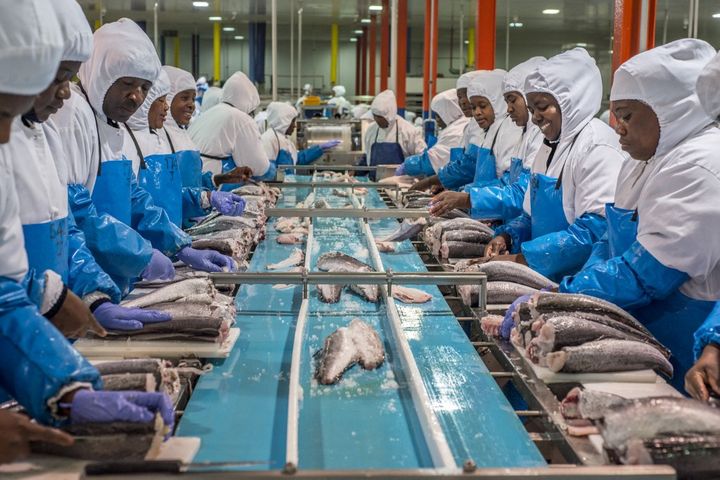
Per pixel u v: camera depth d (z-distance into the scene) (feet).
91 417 5.18
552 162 11.94
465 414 6.49
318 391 7.05
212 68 58.59
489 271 9.98
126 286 9.46
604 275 8.14
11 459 4.90
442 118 25.67
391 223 16.34
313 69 60.70
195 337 7.68
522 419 6.75
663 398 5.36
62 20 5.78
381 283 9.54
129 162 10.44
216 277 9.57
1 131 4.87
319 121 34.88
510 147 17.54
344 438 6.10
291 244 13.99
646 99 8.16
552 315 7.40
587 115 11.53
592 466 4.91
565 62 11.43
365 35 54.80
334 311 9.67
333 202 19.27
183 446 5.64
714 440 4.97
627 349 7.06
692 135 8.23
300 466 5.65
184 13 40.22
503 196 14.53
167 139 15.99
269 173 22.20
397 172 25.05
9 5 4.55
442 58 56.08
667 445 4.96
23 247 5.68
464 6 39.19
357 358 7.72
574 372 7.04
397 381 7.30
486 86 18.17
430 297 10.19
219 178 19.15
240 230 12.67
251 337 8.60
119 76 9.64
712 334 6.61
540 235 12.14
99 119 10.06
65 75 6.25
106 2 34.83
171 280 9.53
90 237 8.87
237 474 4.49
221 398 6.86
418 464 5.70
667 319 8.30
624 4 14.85
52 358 5.23
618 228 9.08
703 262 7.69
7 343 5.23
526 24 43.04
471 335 9.40
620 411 5.27
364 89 55.62
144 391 5.69
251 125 20.94
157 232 10.82
